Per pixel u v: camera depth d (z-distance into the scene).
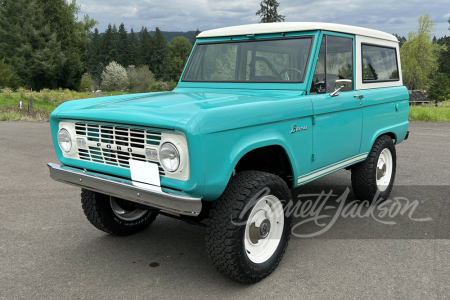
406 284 2.93
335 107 3.66
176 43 138.38
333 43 3.77
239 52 3.96
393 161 4.99
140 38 144.00
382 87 4.70
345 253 3.48
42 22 58.62
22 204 4.87
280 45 3.71
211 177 2.52
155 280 3.02
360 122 4.16
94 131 2.98
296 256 3.44
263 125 2.89
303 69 3.51
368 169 4.49
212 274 3.12
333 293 2.81
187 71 4.32
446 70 88.12
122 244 3.71
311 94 3.49
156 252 3.54
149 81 92.75
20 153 8.29
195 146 2.40
